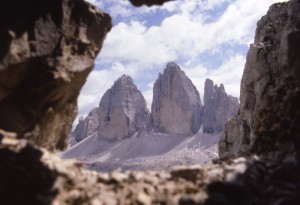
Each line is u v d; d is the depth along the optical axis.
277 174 10.66
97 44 13.43
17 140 9.54
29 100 11.10
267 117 14.66
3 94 10.54
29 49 10.73
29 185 8.03
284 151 12.77
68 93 12.89
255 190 9.68
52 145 13.30
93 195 8.37
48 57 11.38
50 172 8.58
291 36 15.34
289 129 13.17
